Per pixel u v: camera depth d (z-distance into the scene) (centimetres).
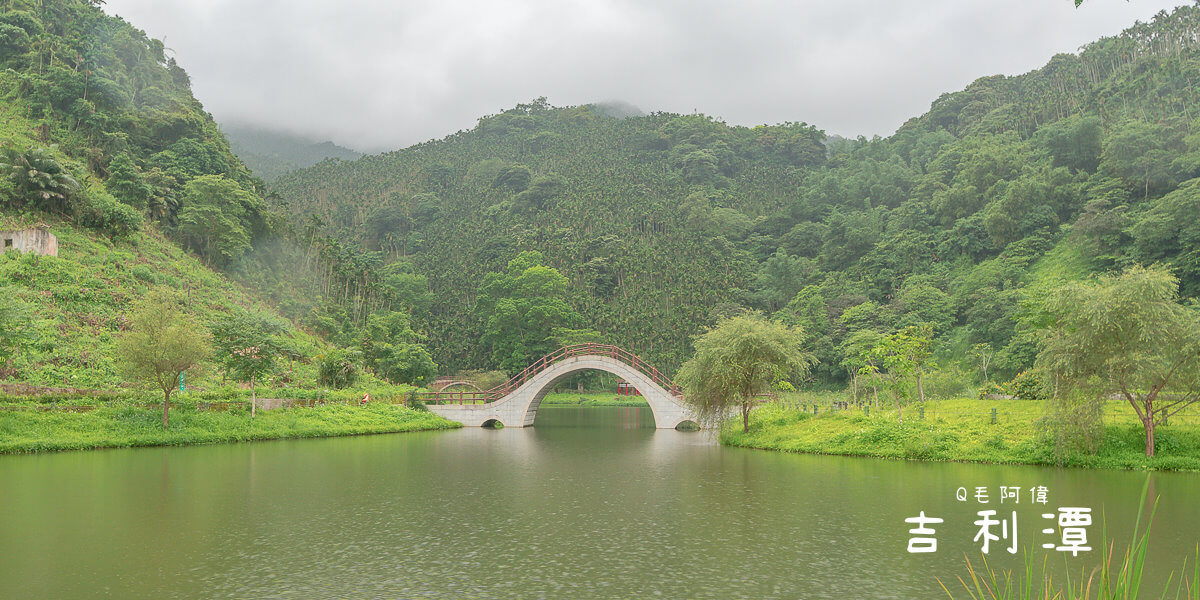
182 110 11775
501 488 2723
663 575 1491
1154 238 9888
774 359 4575
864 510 2219
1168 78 15662
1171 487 2572
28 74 10619
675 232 17725
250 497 2464
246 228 10738
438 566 1564
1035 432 3544
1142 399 3222
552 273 14000
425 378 8956
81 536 1838
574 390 13950
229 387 5603
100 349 5666
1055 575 1480
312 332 9769
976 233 13375
